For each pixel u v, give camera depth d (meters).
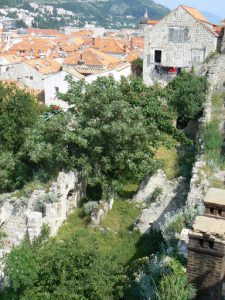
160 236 21.73
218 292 9.36
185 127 38.66
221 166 24.92
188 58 44.53
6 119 33.38
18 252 16.11
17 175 31.53
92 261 14.05
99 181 26.77
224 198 10.44
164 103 38.34
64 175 25.34
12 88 36.53
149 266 14.12
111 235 23.48
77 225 25.05
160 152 32.47
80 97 28.98
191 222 16.92
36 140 27.69
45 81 56.00
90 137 26.80
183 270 12.12
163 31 44.62
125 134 26.44
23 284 15.30
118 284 13.93
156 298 11.05
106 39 91.19
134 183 29.56
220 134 30.59
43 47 97.25
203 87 38.59
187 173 28.12
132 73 56.44
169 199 23.95
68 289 13.45
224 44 43.66
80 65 63.69
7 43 114.19
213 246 9.21
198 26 43.31
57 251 14.80
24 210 24.75
